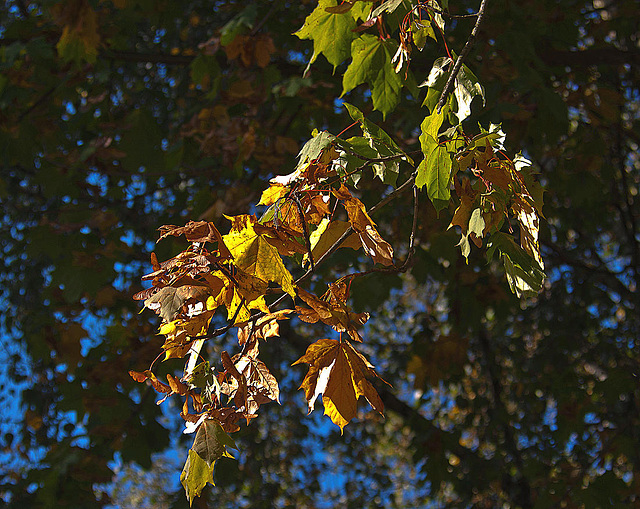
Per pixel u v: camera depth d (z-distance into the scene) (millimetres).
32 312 5348
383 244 1289
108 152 4191
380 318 7043
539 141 4145
